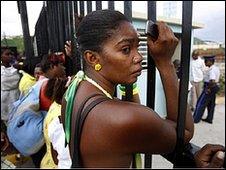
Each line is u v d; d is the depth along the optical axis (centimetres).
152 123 69
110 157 70
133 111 67
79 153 75
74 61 170
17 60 406
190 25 90
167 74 95
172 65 97
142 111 68
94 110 72
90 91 79
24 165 266
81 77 84
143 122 67
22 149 214
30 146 211
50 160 171
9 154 279
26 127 207
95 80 81
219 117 639
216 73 570
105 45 76
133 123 66
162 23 98
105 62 77
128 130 66
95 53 78
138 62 77
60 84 171
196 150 89
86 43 79
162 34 94
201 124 565
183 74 91
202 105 561
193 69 581
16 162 271
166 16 474
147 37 96
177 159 86
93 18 77
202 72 573
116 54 75
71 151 84
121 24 75
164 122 75
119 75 77
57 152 155
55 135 153
